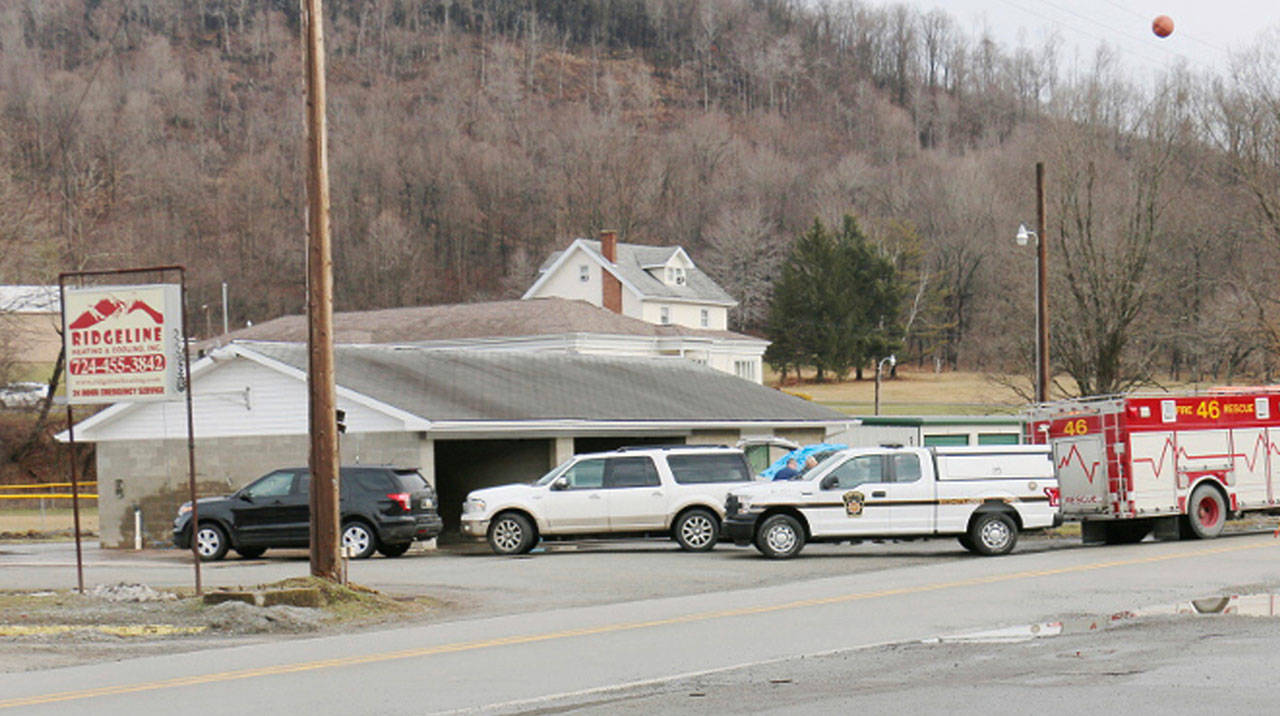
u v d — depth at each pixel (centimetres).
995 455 2534
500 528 2756
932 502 2506
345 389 3117
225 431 3272
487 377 3603
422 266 12600
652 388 3922
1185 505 2712
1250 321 5019
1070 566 2128
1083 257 4538
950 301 11288
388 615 1764
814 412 4159
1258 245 5288
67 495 5744
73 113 11256
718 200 12794
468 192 13325
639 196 12800
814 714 938
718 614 1619
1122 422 2683
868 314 10369
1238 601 1588
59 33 14988
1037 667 1125
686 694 1047
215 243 12288
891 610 1594
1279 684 1004
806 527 2512
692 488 2778
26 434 6531
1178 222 5162
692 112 16875
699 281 8188
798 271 10369
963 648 1262
